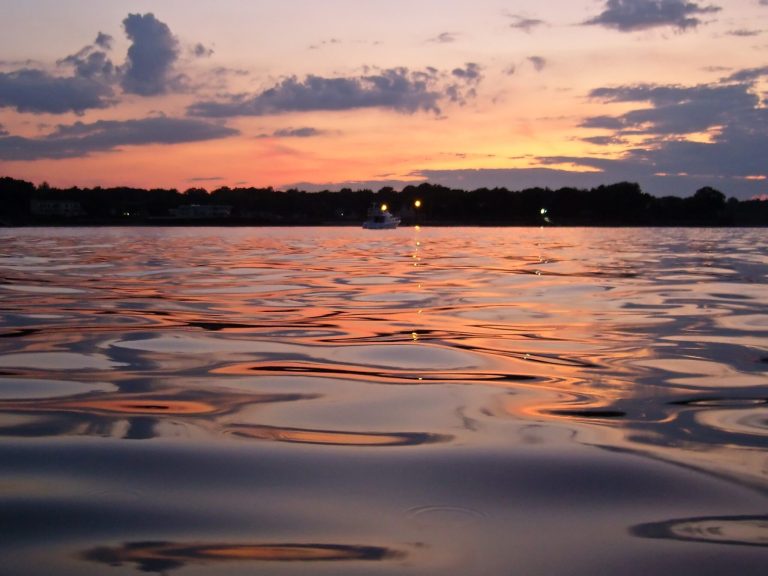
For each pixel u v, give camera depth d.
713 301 11.02
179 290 12.88
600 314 9.59
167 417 4.68
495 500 3.32
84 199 125.12
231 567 2.70
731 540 2.92
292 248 32.81
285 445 4.09
